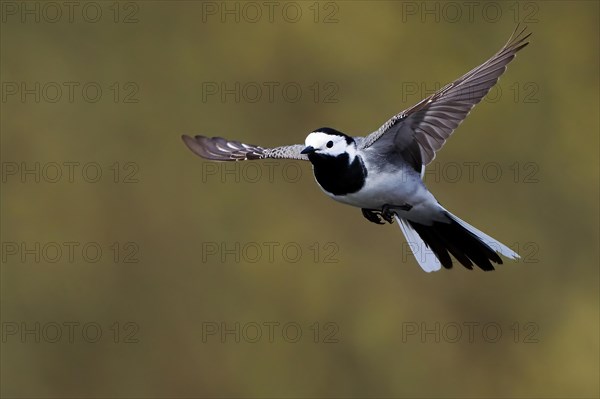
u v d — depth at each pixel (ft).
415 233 31.30
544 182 56.13
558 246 55.52
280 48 57.06
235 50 57.26
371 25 57.06
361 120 56.24
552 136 56.80
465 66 56.90
